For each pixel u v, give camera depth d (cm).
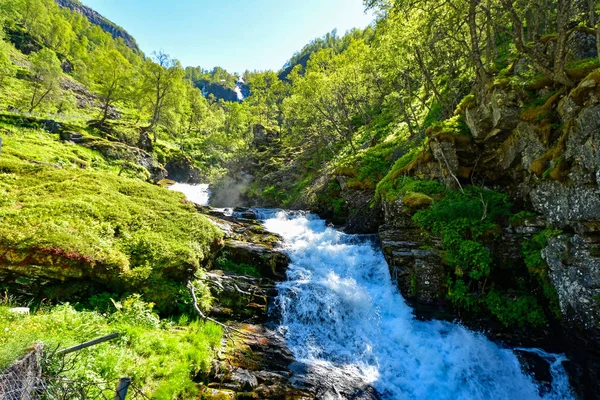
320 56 4909
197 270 1052
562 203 870
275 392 712
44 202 1064
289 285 1165
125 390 425
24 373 388
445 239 1099
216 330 853
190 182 4731
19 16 8231
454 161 1337
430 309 1072
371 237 1576
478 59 1292
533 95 1093
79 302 810
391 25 1631
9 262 776
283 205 3212
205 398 637
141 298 867
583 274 792
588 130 786
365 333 1023
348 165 2292
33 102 4403
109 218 1095
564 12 908
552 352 871
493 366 854
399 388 818
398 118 2967
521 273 1016
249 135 5422
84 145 3322
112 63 4894
